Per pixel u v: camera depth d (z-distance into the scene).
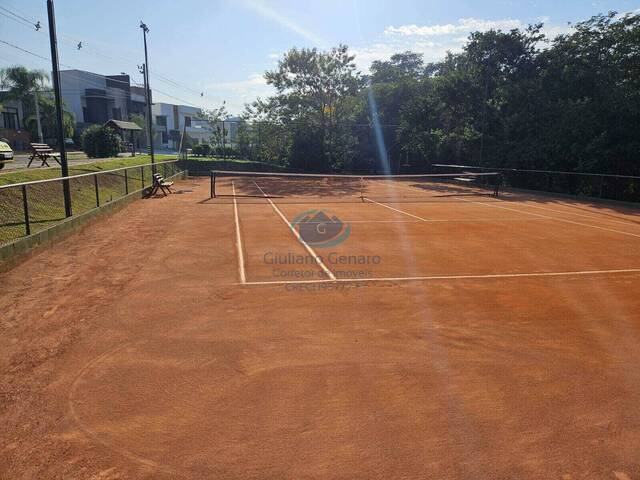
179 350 5.18
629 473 3.30
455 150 35.53
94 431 3.69
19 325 5.88
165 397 4.20
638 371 4.84
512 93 29.09
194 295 7.09
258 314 6.32
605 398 4.30
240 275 8.24
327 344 5.38
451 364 4.93
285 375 4.64
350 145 43.34
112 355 5.04
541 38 30.95
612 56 25.19
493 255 10.12
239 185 30.27
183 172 34.50
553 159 25.91
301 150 42.09
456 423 3.87
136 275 8.20
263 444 3.56
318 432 3.72
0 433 3.65
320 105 42.03
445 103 35.00
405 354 5.15
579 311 6.63
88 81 63.31
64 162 12.35
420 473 3.27
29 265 8.87
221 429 3.74
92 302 6.76
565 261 9.65
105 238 11.59
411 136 39.44
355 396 4.27
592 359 5.10
